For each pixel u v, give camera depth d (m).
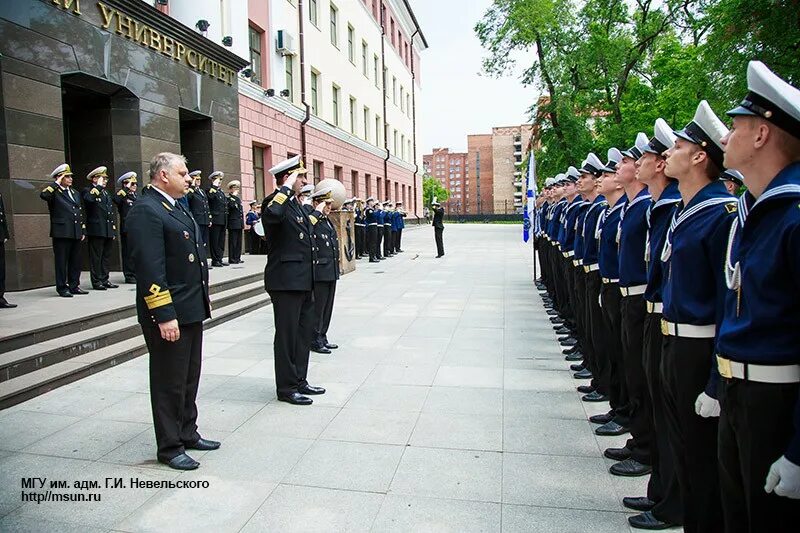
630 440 4.10
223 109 14.68
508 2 23.70
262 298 10.41
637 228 3.82
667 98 20.28
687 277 2.69
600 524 3.21
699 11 18.22
